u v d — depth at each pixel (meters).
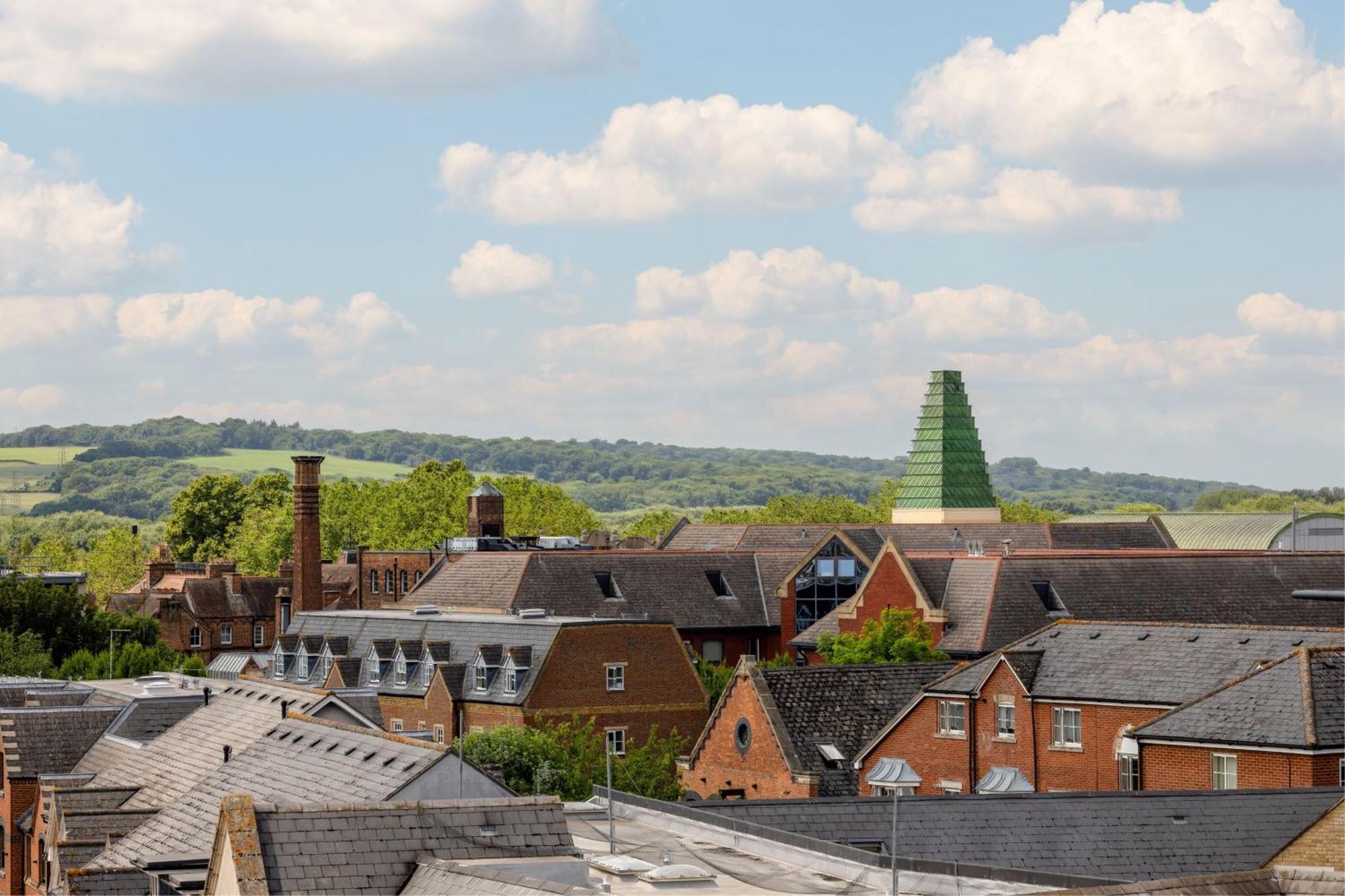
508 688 107.06
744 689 82.75
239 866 32.25
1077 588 111.62
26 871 66.31
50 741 69.31
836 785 78.75
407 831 34.19
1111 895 27.36
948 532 160.50
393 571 184.75
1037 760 73.44
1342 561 117.62
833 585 139.00
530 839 35.06
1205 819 49.59
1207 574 114.62
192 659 144.25
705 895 35.94
